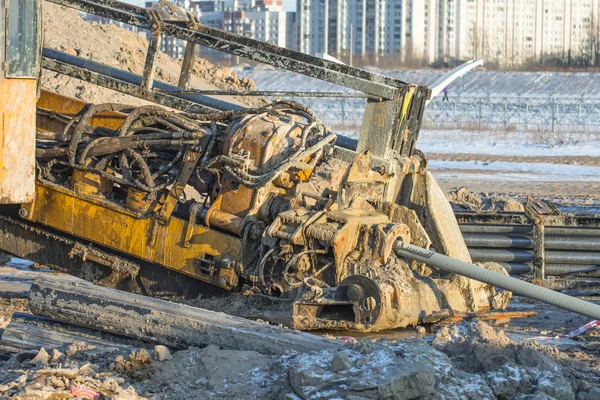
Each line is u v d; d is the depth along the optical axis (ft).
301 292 34.19
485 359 25.90
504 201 56.39
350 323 33.12
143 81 39.86
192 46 44.60
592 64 335.47
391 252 34.68
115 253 38.24
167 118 37.96
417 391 23.22
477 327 27.45
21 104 34.50
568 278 44.32
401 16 467.52
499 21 488.44
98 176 37.73
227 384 25.73
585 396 24.93
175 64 103.45
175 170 37.63
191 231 36.47
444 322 34.88
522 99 219.41
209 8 627.05
